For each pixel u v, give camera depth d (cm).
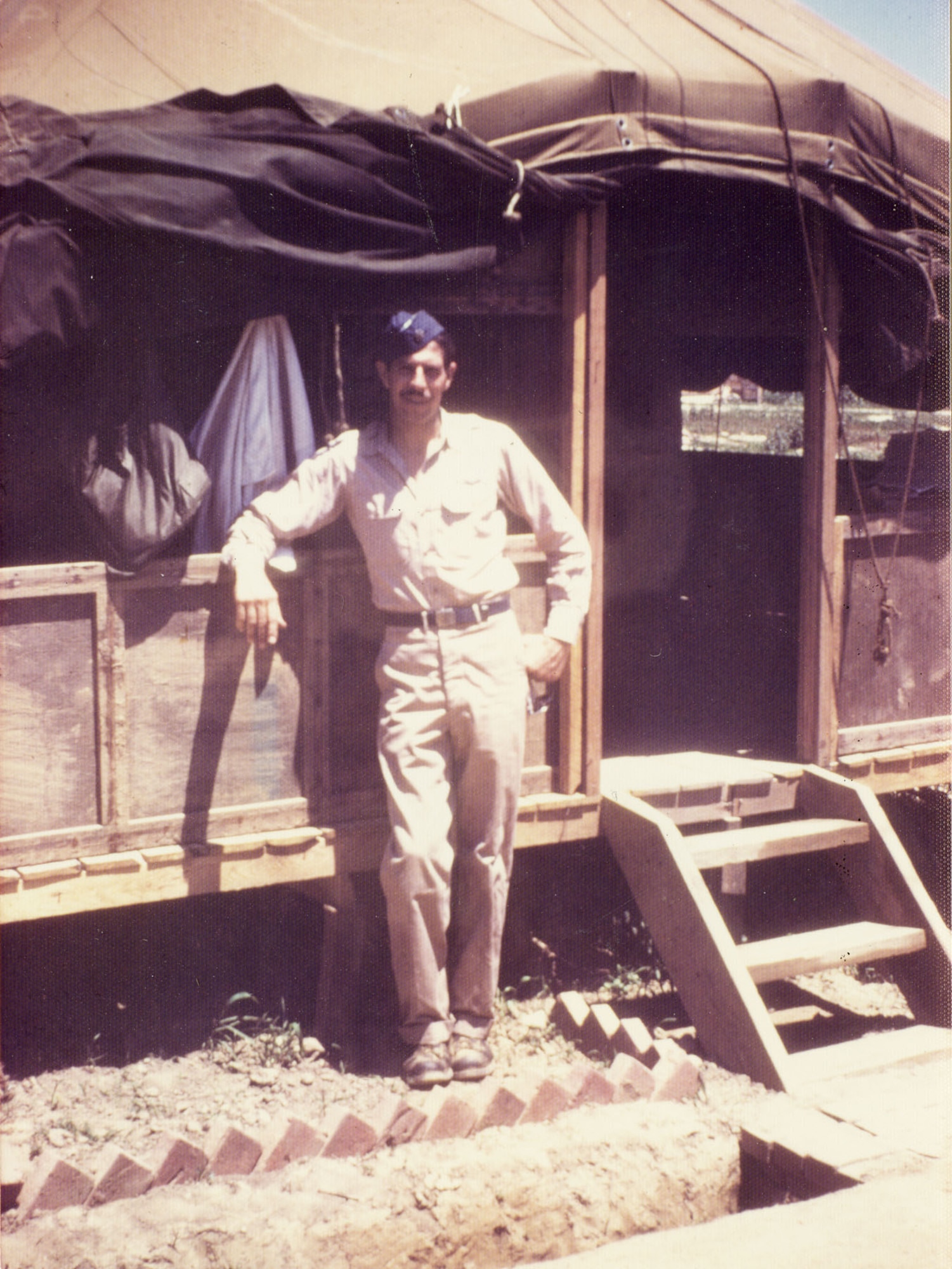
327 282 400
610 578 709
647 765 528
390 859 403
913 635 544
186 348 429
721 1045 430
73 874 391
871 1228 320
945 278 509
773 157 462
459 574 400
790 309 536
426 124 406
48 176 354
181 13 421
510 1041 454
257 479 406
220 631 411
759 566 630
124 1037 439
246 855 416
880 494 552
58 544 421
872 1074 422
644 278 637
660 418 693
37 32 406
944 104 550
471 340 538
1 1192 337
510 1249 354
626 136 435
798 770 516
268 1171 357
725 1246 313
